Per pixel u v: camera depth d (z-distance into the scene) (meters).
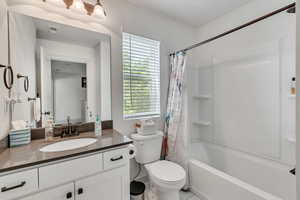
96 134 1.56
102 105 1.82
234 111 2.24
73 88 1.66
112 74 1.88
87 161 1.15
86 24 1.71
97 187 1.20
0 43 1.13
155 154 1.93
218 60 2.42
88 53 1.74
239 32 2.15
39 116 1.48
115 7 1.89
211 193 1.69
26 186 0.94
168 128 2.19
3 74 1.15
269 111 1.87
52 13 1.53
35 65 1.46
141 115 2.16
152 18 2.20
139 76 2.14
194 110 2.71
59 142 1.38
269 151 1.87
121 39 1.94
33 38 1.45
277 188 1.69
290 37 1.68
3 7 1.20
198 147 2.51
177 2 2.02
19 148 1.20
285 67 1.72
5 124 1.18
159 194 1.65
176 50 2.46
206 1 2.01
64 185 1.07
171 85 2.25
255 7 1.98
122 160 1.32
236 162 2.10
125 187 1.35
